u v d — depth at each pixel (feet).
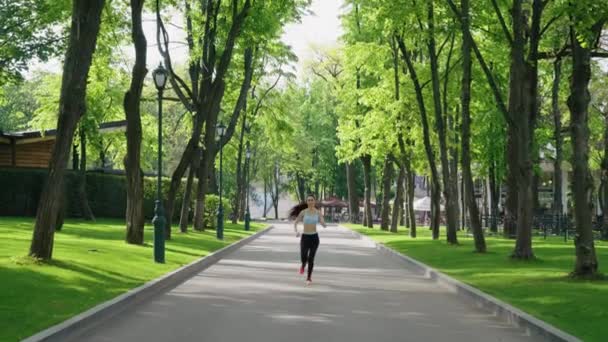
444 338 34.94
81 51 59.00
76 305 39.88
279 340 33.68
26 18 107.96
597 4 54.85
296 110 289.12
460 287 54.39
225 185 322.14
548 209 244.63
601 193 190.80
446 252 95.76
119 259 68.18
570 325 35.55
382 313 43.32
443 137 116.47
